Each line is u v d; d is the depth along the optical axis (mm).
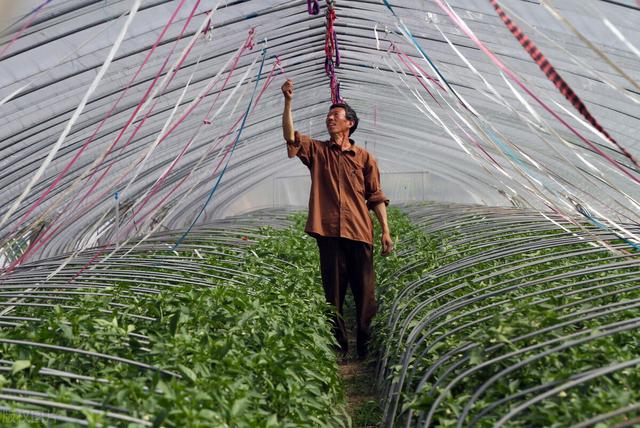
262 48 10672
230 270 9164
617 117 10734
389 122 19297
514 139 14266
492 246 10195
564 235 9750
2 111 8977
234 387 4324
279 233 13219
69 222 15211
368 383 7180
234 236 13906
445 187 30031
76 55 8312
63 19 7492
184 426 3645
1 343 5031
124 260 10172
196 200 23844
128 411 3926
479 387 4934
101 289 7699
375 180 7645
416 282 8273
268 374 4988
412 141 22484
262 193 30859
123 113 11469
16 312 7098
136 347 5270
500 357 4832
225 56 10977
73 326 5164
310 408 4934
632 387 4379
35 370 4500
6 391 4066
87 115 10805
